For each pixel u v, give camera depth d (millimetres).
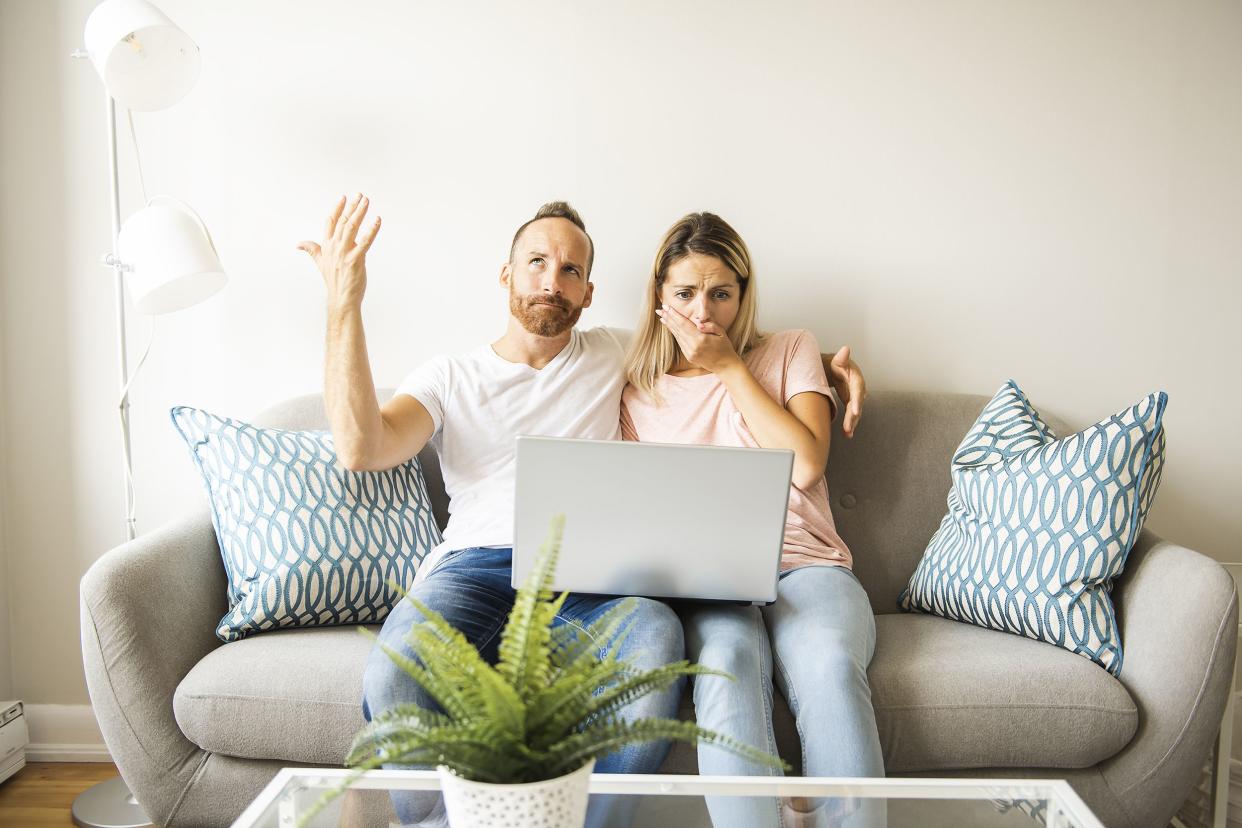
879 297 2248
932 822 1122
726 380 1883
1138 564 1671
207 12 2188
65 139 2180
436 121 2217
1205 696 1483
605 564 1454
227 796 1546
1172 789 1511
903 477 2084
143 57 1886
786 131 2227
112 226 2191
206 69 2189
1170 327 2250
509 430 1903
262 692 1511
